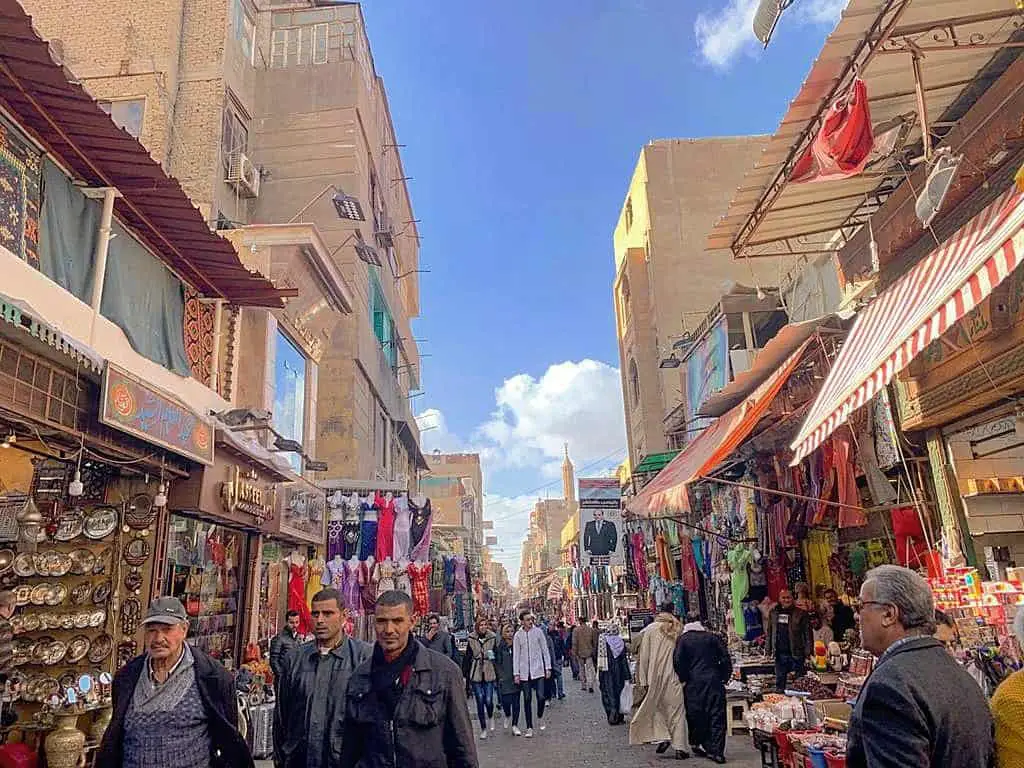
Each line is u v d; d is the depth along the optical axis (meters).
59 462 7.23
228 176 17.44
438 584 26.47
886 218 7.78
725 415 10.47
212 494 8.31
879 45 5.27
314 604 3.91
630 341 25.81
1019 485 6.76
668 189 23.77
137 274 7.80
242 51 19.11
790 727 6.07
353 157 19.92
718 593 14.09
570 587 45.47
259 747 8.11
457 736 3.25
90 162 6.49
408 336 29.47
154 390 6.75
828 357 7.77
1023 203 4.32
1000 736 2.32
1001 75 6.00
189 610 8.76
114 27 17.19
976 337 6.27
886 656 2.39
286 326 12.59
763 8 5.30
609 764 8.05
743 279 22.95
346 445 17.81
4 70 5.28
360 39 21.61
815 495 9.11
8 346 5.52
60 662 6.88
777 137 6.46
